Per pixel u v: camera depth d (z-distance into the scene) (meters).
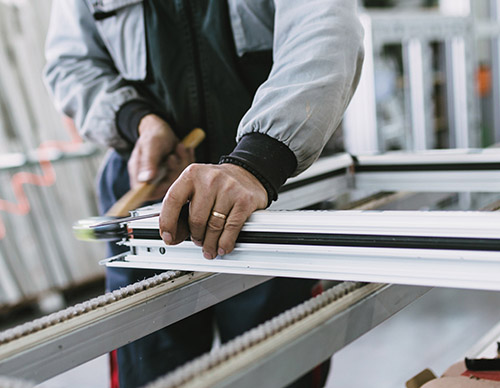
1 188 2.97
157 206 0.80
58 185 3.16
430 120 3.74
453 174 1.09
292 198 1.02
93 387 2.02
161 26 1.07
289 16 0.84
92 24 1.20
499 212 0.59
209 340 1.29
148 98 1.21
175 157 1.08
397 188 1.12
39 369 0.56
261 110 0.76
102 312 0.62
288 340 0.51
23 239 3.05
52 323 0.59
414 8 3.92
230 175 0.68
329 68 0.77
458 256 0.56
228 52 1.07
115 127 1.16
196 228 0.67
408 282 0.59
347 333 0.57
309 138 0.75
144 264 0.74
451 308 2.56
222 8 1.03
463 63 3.94
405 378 2.00
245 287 0.76
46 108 3.14
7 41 2.99
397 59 3.47
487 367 0.75
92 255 3.31
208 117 1.13
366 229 0.61
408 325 2.41
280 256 0.66
